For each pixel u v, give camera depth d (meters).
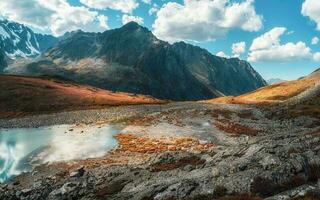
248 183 27.50
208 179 30.20
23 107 124.31
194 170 35.44
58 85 188.38
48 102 132.50
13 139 74.81
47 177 45.41
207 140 67.81
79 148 63.56
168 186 31.39
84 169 47.00
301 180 26.41
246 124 84.50
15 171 51.38
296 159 28.91
